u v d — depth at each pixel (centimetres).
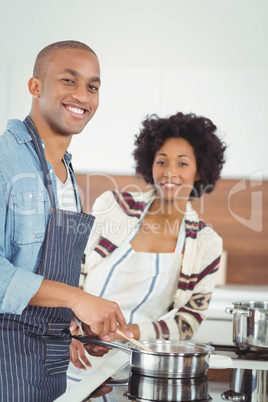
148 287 218
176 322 201
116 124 396
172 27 392
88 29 393
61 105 161
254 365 152
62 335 162
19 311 146
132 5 393
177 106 393
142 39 393
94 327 142
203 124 230
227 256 439
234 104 392
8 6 392
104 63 394
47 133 166
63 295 144
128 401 113
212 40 391
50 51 163
